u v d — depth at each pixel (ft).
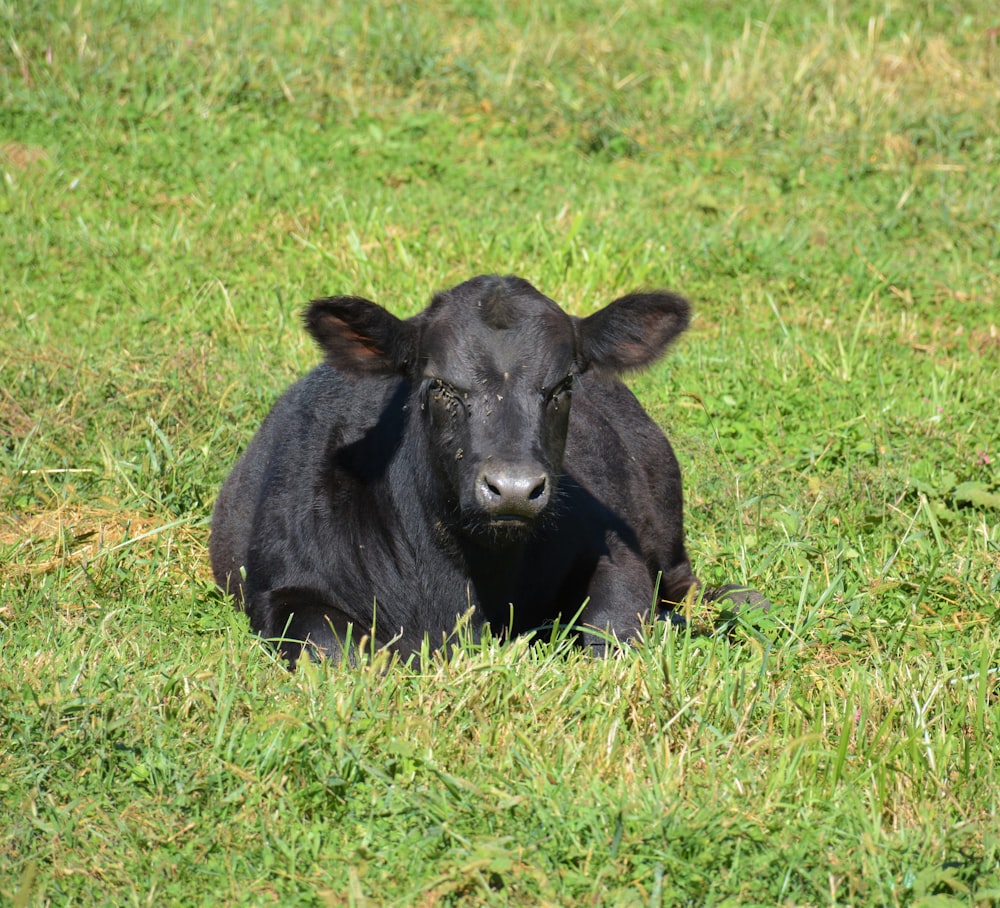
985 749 49.29
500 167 130.11
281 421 66.33
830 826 43.29
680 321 59.77
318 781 44.34
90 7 143.95
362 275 104.99
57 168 122.72
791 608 61.98
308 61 143.84
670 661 51.52
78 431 78.69
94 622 57.06
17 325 96.12
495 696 49.67
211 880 40.42
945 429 85.20
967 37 157.48
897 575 65.36
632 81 146.61
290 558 60.80
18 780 44.27
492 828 42.39
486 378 54.75
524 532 55.11
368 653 59.67
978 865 40.93
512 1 163.73
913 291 108.58
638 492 68.69
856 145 135.74
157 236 112.16
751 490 76.54
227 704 47.57
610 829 42.06
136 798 43.86
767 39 158.10
